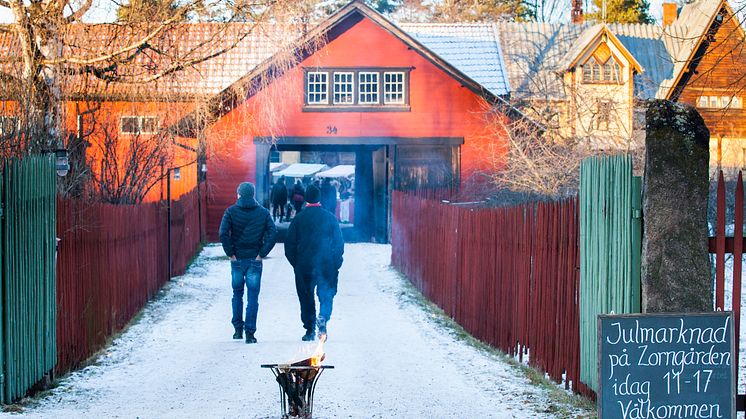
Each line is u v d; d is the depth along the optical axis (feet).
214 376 32.30
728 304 50.24
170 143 63.87
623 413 20.93
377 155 107.65
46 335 29.99
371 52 106.73
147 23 53.01
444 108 106.83
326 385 30.58
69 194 47.11
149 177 61.05
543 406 27.04
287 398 26.96
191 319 47.98
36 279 28.89
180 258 70.79
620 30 141.49
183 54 56.90
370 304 54.19
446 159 106.83
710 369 21.06
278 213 145.79
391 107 106.52
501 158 83.20
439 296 53.67
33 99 42.01
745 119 95.71
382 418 25.85
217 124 101.96
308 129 106.22
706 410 21.03
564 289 30.07
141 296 51.96
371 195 117.70
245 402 27.91
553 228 31.37
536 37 137.69
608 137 59.47
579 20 169.48
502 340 38.55
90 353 36.88
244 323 41.45
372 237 110.73
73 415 25.95
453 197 67.92
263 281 65.21
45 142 42.06
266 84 74.23
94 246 38.01
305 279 41.11
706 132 22.62
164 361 35.58
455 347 39.52
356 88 106.63
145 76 56.29
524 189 57.00
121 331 43.68
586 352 27.09
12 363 26.66
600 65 121.60
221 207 106.01
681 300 22.43
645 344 20.99
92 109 54.44
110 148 56.59
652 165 22.53
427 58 106.11
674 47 138.31
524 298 35.14
